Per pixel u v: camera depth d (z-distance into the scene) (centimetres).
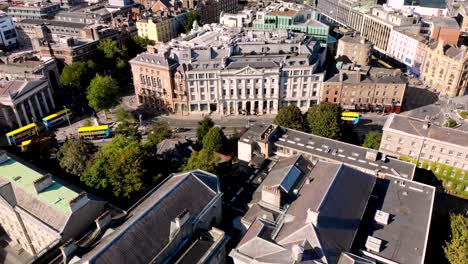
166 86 18312
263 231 8438
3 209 10262
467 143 12206
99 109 17862
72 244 8006
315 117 14200
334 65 19788
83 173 11850
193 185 9388
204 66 17788
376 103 18125
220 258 8669
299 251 7219
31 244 10500
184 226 8412
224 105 18500
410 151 13075
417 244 8319
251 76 17612
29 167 11381
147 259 7762
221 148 13862
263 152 13150
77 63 19688
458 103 19050
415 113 18100
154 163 12250
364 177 9938
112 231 8506
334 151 12425
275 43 18500
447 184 12975
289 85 18150
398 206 9450
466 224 9681
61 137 16712
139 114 18888
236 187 11575
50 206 9562
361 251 8200
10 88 17200
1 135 17038
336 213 8519
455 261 8988
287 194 9819
